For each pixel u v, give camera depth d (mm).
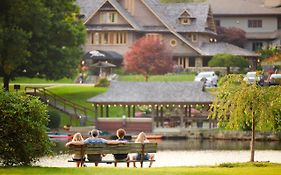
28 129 69688
